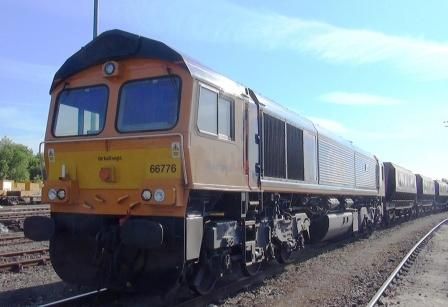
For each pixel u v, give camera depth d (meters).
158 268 7.97
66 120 9.04
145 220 7.66
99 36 8.82
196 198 8.44
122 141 8.27
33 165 99.62
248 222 10.17
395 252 17.97
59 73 9.18
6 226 24.27
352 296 10.30
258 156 10.88
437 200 64.56
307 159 14.80
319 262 14.82
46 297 9.66
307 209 15.39
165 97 8.26
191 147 7.96
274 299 9.80
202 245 8.55
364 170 23.91
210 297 9.33
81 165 8.61
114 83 8.70
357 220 22.14
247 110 10.41
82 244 8.72
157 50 8.38
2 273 12.02
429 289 11.23
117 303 9.02
